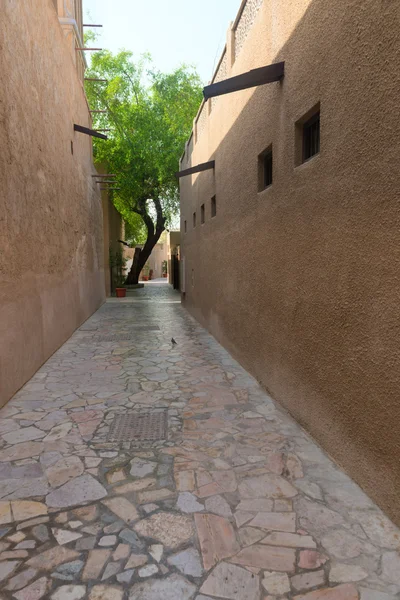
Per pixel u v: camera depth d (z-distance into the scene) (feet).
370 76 7.45
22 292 15.96
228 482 8.75
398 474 7.09
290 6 11.43
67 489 8.55
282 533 7.09
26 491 8.48
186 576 6.17
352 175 8.23
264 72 12.23
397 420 7.04
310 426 10.93
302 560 6.46
